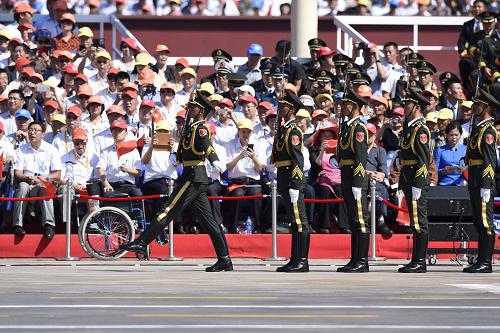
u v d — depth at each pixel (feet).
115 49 268.21
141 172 207.62
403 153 175.32
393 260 204.03
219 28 280.51
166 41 279.08
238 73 236.02
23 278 160.35
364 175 173.17
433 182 209.46
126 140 208.33
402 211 206.08
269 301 131.34
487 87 229.86
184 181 170.91
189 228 207.82
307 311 121.80
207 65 273.75
